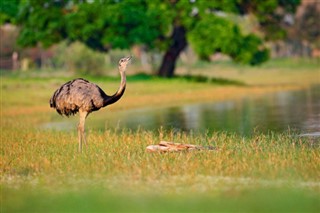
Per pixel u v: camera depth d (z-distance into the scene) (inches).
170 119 2477.9
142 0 4854.8
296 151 1380.4
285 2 5354.3
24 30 4972.9
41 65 7426.2
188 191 1059.3
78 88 1487.5
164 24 4781.0
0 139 1733.5
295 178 1139.9
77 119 2561.5
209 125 2209.6
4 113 2741.1
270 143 1510.8
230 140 1572.3
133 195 1042.1
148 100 3425.2
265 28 5359.3
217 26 4690.0
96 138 1681.8
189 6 4773.6
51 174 1211.9
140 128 2153.1
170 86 4325.8
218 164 1224.8
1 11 4938.5
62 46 6018.7
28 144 1600.6
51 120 2522.1
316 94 3720.5
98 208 959.0
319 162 1257.4
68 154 1401.3
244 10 5295.3
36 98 3415.4
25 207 974.4
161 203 983.6
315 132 1902.1
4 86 3907.5
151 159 1300.4
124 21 4714.6
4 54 7145.7
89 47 5319.9
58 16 4832.7
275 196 1017.5
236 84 4805.6
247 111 2741.1
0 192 1079.6
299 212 923.4
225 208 946.7
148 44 4992.6
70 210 952.9
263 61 5246.1
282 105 3004.4
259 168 1201.4
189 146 1412.4
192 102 3339.1
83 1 4837.6
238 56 4820.4
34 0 4845.0
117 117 2613.2
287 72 7096.5
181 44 5088.6
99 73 5585.6
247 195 1029.8
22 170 1258.6
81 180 1159.0
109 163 1268.5
